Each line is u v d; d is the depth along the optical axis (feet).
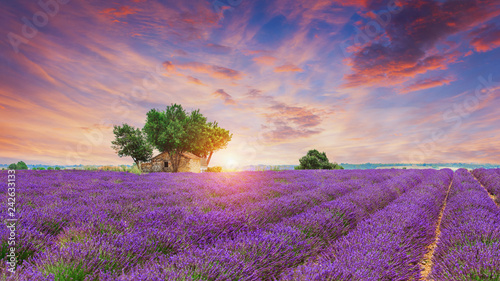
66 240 9.16
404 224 12.92
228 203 16.89
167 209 14.01
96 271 6.97
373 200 20.95
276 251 9.25
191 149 131.54
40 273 6.12
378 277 7.32
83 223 10.66
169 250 9.29
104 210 13.62
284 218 14.06
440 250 11.14
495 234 11.09
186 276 6.72
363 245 9.77
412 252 10.71
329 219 13.96
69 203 15.43
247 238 9.90
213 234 10.95
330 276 7.02
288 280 7.26
